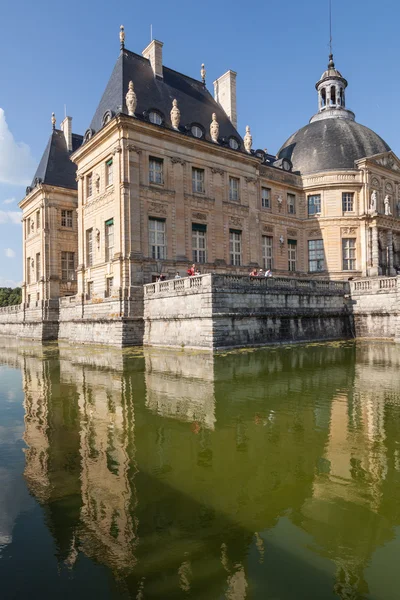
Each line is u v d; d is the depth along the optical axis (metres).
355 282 32.41
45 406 12.23
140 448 8.66
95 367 19.95
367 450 8.27
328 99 49.97
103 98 35.59
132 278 29.91
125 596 4.36
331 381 14.80
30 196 45.81
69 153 46.84
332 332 31.02
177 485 6.91
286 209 43.94
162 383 15.15
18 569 4.82
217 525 5.72
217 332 23.56
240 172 37.72
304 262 44.78
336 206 43.81
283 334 27.45
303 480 7.04
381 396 12.50
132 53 35.41
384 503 6.25
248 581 4.59
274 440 8.95
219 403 12.07
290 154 47.69
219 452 8.34
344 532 5.54
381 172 45.31
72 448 8.70
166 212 32.34
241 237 37.78
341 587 4.48
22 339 46.69
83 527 5.69
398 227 45.59
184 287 25.83
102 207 33.25
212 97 41.75
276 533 5.53
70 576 4.69
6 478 7.26
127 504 6.32
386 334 30.25
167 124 33.62
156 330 28.42
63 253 44.34
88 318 33.91
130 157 30.45
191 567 4.85
